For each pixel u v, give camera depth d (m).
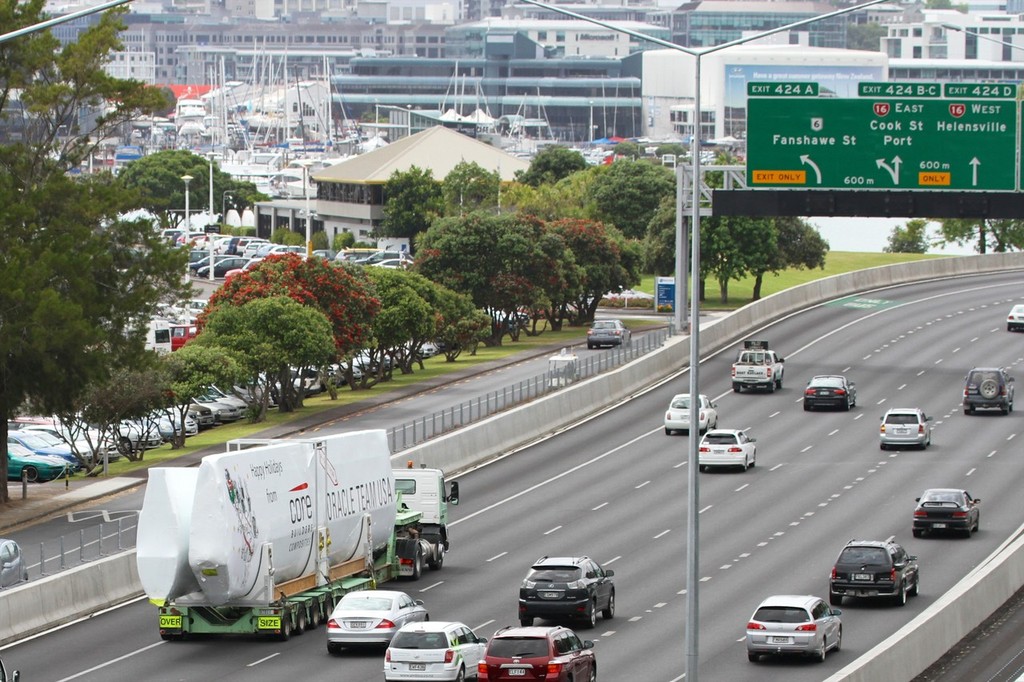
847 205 167.38
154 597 96.19
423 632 85.56
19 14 151.38
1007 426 181.75
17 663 94.25
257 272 199.62
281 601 99.31
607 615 106.50
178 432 178.88
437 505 123.69
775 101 167.62
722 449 161.00
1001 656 96.88
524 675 81.44
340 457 108.25
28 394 144.88
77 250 145.50
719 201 169.50
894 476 156.75
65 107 152.38
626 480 157.75
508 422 176.75
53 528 131.88
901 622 104.62
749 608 108.88
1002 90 163.62
